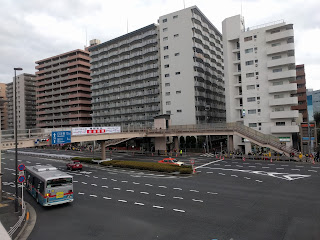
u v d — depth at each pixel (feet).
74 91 304.71
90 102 305.73
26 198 65.05
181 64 212.02
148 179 85.20
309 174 85.76
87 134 109.40
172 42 217.36
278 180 77.41
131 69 256.73
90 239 38.40
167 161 114.83
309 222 42.83
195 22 217.97
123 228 42.32
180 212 49.73
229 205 53.47
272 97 162.20
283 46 157.07
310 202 54.29
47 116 323.78
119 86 266.77
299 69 234.99
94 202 58.75
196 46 212.84
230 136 150.92
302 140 139.74
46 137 87.30
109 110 275.39
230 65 181.47
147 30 243.60
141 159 143.13
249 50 170.40
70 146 238.07
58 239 38.88
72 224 45.06
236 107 177.68
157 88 234.79
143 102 239.91
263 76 165.17
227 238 37.32
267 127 162.50
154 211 50.80
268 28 163.63
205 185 73.31
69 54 315.99
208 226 42.14
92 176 93.86
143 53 242.58
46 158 161.79
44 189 54.44
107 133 122.62
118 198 61.62
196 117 207.62
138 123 246.88
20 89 370.12
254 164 111.65
